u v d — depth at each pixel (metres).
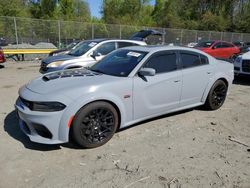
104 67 4.80
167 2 51.66
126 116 4.32
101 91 3.92
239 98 7.23
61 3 46.62
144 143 4.18
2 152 3.78
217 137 4.49
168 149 4.00
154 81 4.55
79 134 3.79
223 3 49.22
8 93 7.15
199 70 5.31
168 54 4.91
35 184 3.09
